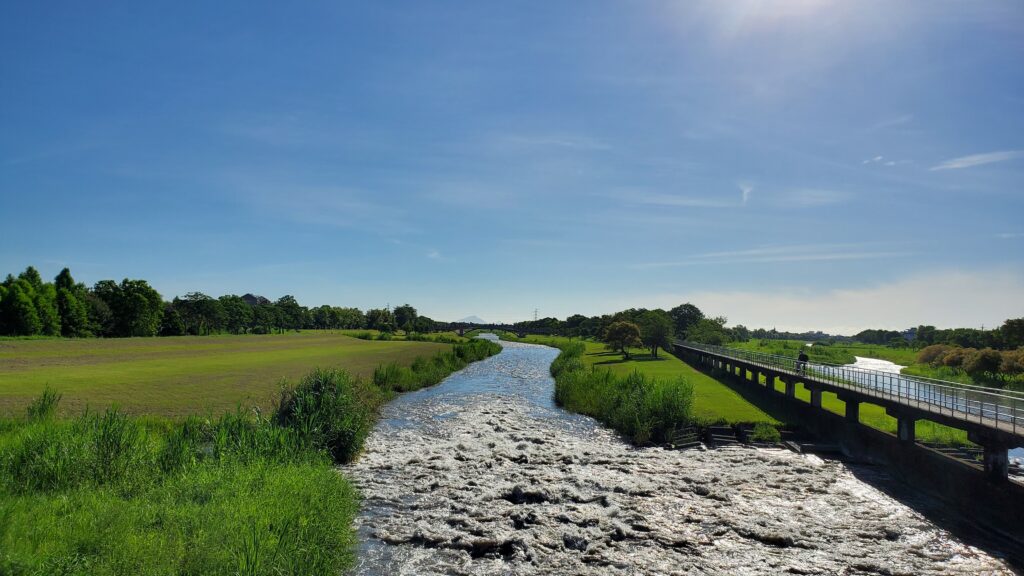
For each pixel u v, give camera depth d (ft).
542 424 131.64
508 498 75.46
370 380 174.81
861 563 58.85
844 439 113.50
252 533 46.78
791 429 123.44
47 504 50.08
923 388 94.27
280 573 44.55
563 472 88.48
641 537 63.21
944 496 82.43
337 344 400.26
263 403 118.32
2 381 127.03
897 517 73.67
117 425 67.72
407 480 81.51
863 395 109.19
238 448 72.64
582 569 55.42
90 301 363.15
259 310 561.43
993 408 87.71
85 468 60.18
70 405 100.53
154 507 51.93
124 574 40.11
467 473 86.02
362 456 94.02
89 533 44.34
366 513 68.33
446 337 562.66
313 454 78.89
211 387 136.56
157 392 123.44
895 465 96.32
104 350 236.02
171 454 67.00
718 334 376.48
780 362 165.07
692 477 86.79
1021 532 67.15
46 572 38.24
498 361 323.78
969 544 65.72
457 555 57.98
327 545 52.95
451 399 165.07
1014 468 103.19
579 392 159.84
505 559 57.52
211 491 57.67
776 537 63.77
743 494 79.77
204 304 463.01
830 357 325.01
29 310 301.22
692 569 55.83
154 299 408.46
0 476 55.52
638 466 93.71
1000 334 276.62
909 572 57.47
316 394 93.50
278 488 58.29
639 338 323.16
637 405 127.03
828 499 79.56
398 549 58.90
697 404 145.18
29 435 63.72
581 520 67.21
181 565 42.88
